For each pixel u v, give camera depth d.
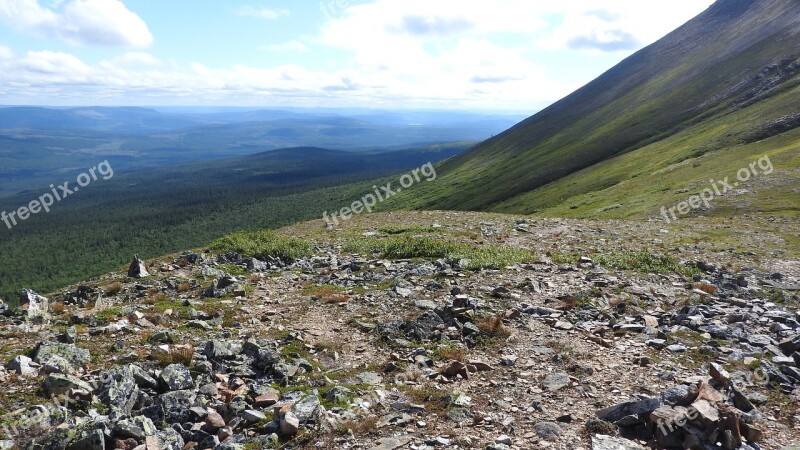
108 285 20.03
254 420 9.05
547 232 35.69
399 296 17.92
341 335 14.14
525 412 9.38
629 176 94.88
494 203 138.88
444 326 14.65
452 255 25.09
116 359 11.39
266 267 24.20
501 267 22.53
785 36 140.25
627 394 10.02
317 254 28.08
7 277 196.62
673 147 103.81
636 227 39.34
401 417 9.12
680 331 13.79
